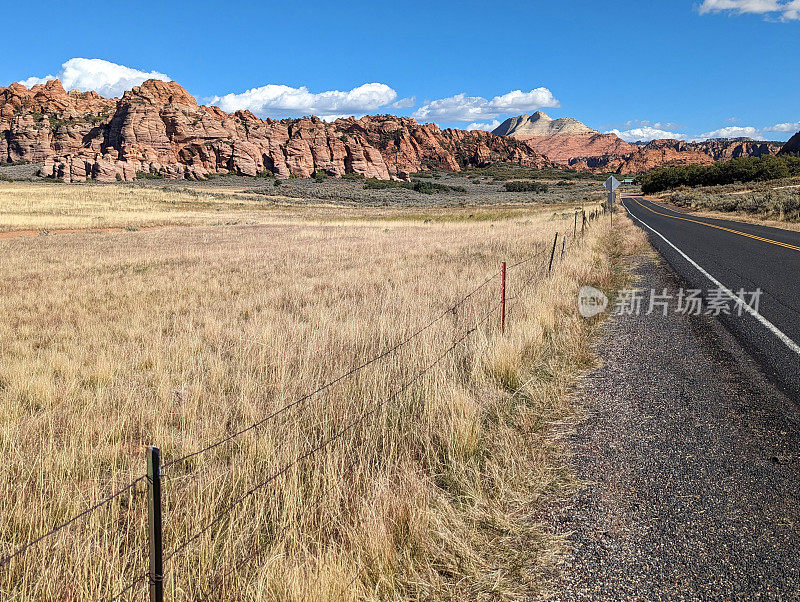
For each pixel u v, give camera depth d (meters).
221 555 2.76
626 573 2.69
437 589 2.60
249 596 2.48
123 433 4.64
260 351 6.59
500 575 2.71
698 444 4.00
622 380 5.44
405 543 2.90
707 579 2.62
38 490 3.52
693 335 7.04
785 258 14.17
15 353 7.25
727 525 3.03
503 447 3.94
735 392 4.97
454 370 5.33
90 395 5.36
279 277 13.84
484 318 7.45
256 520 2.97
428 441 3.94
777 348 6.26
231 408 4.96
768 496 3.29
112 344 7.54
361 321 7.68
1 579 2.69
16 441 4.27
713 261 14.18
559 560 2.81
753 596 2.50
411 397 4.81
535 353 6.07
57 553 2.78
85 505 3.29
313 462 3.62
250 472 3.60
